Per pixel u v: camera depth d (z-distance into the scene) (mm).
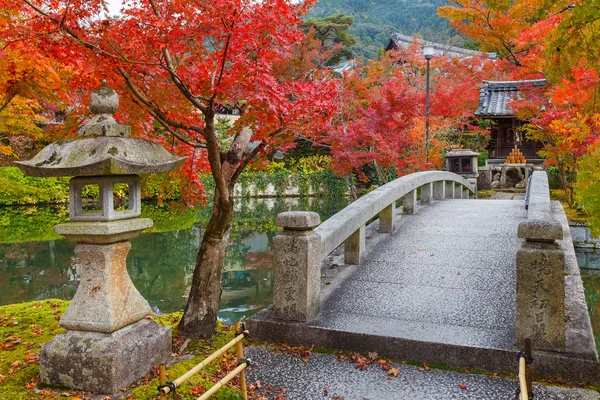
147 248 13641
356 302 5043
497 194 15680
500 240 7324
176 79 4246
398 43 32969
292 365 4051
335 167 17828
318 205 25109
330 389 3637
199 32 3736
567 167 13453
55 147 3707
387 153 16266
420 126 16641
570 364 3602
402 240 7551
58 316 5730
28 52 4273
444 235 7762
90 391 3584
